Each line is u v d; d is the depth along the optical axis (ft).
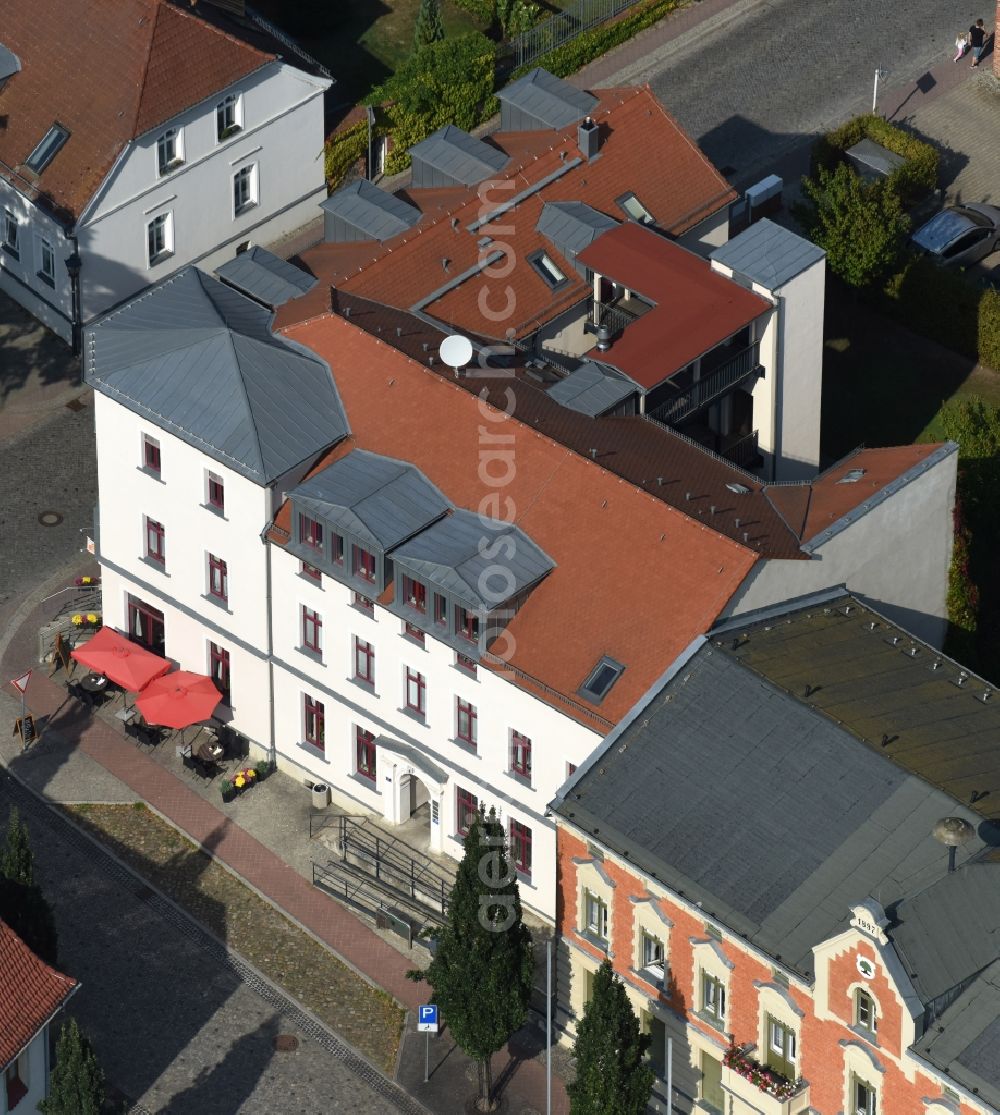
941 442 401.90
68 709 409.28
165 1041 361.51
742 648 350.84
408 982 370.32
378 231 416.87
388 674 375.66
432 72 489.26
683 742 341.21
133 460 390.83
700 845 331.98
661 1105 349.82
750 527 361.92
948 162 501.97
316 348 387.14
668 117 437.17
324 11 509.76
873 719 342.44
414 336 392.06
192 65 450.30
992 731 343.67
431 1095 355.77
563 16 517.14
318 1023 364.99
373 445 376.68
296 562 378.32
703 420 415.64
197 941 375.66
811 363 415.64
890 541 373.40
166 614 402.11
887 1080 313.53
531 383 389.19
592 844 338.75
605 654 352.08
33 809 394.32
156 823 392.88
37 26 454.81
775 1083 327.47
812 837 329.52
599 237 413.80
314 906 380.78
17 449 445.78
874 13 531.09
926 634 392.88
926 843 326.03
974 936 312.71
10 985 330.54
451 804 379.14
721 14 530.68
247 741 402.31
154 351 385.91
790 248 406.41
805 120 508.12
